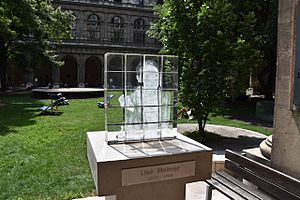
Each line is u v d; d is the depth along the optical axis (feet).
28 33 103.09
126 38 197.57
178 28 29.71
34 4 80.69
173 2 29.71
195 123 41.91
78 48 183.73
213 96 29.71
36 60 109.81
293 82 15.40
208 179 14.46
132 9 196.34
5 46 111.86
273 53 71.15
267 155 18.10
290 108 15.55
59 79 186.50
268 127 43.68
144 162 12.65
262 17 67.62
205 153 13.89
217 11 28.02
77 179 20.11
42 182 19.52
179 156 13.32
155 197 13.12
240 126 43.27
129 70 14.69
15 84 174.70
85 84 191.62
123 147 14.03
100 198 17.01
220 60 28.89
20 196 17.33
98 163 11.87
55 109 60.59
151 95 15.17
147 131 15.23
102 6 188.03
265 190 13.47
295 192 12.13
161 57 15.25
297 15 15.15
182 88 30.35
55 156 25.67
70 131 38.04
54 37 115.14
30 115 53.83
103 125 42.93
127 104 14.78
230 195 13.44
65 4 178.19
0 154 26.25
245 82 30.37
